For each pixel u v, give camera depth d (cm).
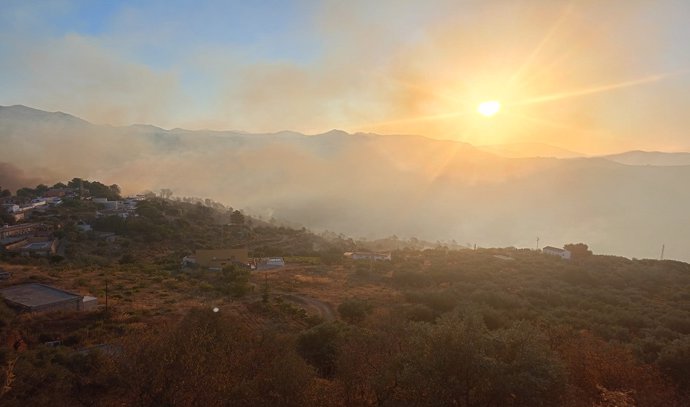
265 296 4153
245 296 4375
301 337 2338
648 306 4466
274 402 1123
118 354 1247
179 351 1090
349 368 1404
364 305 4028
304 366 1262
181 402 1023
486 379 972
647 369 1717
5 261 5191
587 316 3891
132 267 5591
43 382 1407
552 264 6894
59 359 1752
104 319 2952
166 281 4666
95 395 1285
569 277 5812
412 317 3731
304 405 1163
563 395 1072
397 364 1127
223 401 1058
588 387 1495
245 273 5491
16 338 2406
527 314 3734
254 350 1412
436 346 1016
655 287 5616
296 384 1173
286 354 1322
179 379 1034
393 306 4019
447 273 5878
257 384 1138
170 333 1203
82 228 8200
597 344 1994
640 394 1485
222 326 1756
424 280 5653
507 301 4219
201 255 6456
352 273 6406
